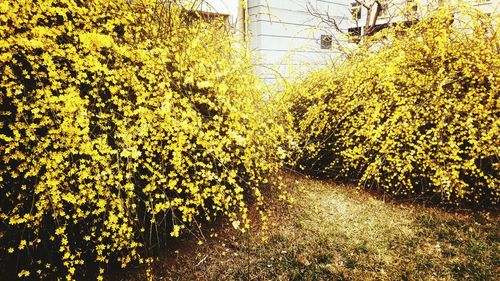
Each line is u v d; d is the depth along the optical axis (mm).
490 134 3312
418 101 3867
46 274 2410
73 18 2414
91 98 2467
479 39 3814
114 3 2621
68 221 2430
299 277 2672
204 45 3121
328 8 8789
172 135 2666
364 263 2828
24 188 2121
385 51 4227
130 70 2508
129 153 2213
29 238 2234
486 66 3525
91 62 2205
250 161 3021
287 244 3084
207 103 2904
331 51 8242
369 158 4105
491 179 3582
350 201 4020
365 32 6809
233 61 3348
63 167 2117
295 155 4766
